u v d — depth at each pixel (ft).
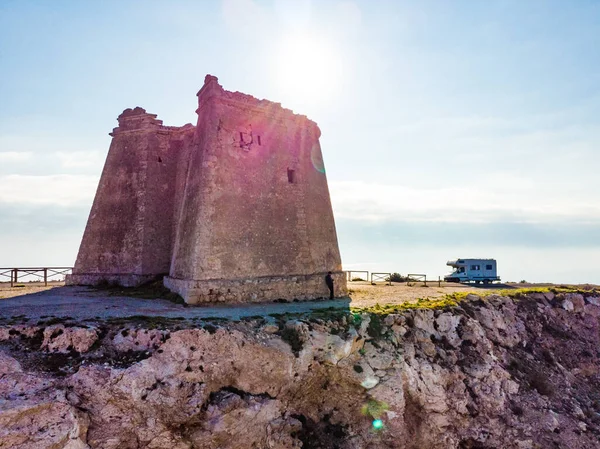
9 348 33.14
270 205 63.36
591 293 86.63
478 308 65.62
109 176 75.87
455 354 52.54
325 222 73.92
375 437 41.57
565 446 48.29
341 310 51.52
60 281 89.10
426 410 45.83
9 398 28.17
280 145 67.56
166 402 33.04
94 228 74.59
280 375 39.75
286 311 49.78
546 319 74.33
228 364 37.27
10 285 75.97
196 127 66.08
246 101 63.98
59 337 34.27
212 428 33.96
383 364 44.93
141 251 70.08
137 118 75.97
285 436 38.04
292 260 63.87
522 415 50.08
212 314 45.24
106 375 31.60
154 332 35.58
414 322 53.06
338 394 43.04
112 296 58.90
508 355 59.21
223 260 55.98
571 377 62.64
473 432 46.57
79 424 29.50
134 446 31.53
